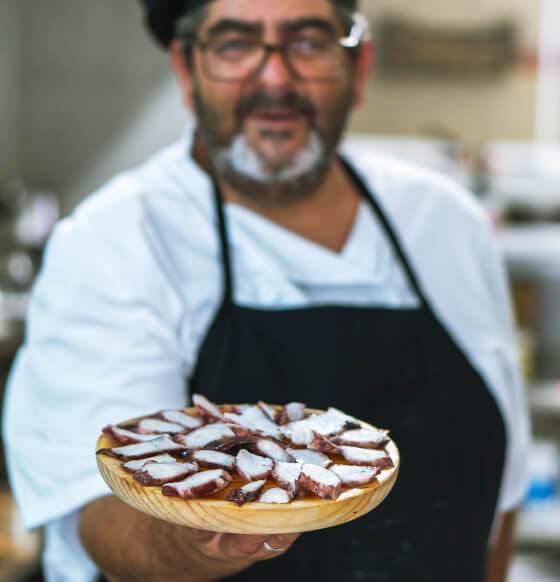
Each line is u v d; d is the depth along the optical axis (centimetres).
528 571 241
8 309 251
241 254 120
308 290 122
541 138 271
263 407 83
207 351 114
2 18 288
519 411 136
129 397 104
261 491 66
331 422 78
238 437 73
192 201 122
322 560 111
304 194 118
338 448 72
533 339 270
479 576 124
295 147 110
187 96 124
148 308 110
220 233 119
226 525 63
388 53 268
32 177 304
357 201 129
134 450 71
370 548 113
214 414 80
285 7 105
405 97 271
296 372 114
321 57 108
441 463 118
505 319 139
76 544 108
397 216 131
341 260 122
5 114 294
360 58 125
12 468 108
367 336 117
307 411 84
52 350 109
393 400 118
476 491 121
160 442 72
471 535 122
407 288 127
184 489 64
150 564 87
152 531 84
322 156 112
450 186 140
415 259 129
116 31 293
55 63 296
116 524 90
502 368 132
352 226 127
